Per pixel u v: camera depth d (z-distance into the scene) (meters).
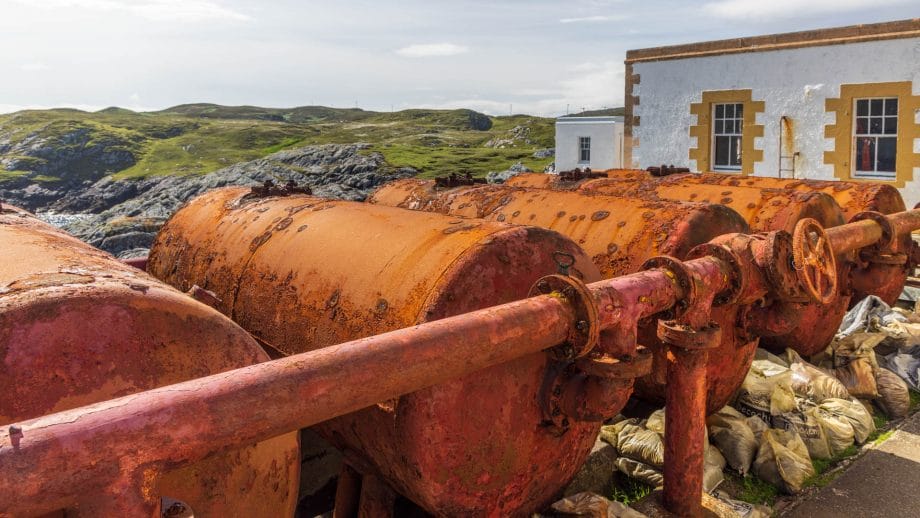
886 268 4.86
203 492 1.85
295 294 3.32
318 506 4.04
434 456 2.57
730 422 4.19
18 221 3.02
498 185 6.36
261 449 1.98
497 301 2.76
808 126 13.04
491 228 2.99
